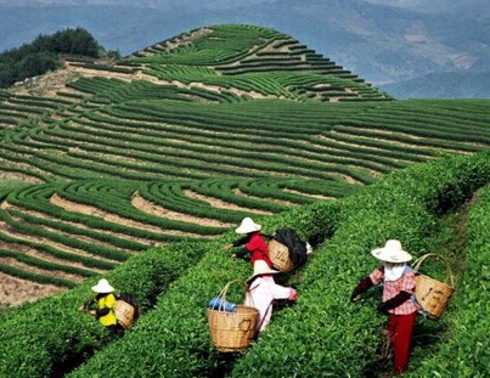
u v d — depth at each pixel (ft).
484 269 58.80
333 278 63.57
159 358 59.00
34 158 361.30
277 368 51.31
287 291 61.36
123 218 236.84
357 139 321.52
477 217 76.18
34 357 74.79
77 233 228.63
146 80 524.93
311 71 570.46
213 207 238.48
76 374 61.77
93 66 565.12
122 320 75.82
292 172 296.10
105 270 205.87
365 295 59.72
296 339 53.42
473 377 41.32
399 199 86.28
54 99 509.76
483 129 314.96
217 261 79.46
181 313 64.44
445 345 47.70
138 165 326.24
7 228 239.30
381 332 57.26
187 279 74.79
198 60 560.61
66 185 277.03
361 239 71.72
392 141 315.99
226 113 384.88
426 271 73.05
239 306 58.13
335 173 291.58
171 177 309.42
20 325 80.07
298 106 399.03
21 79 570.46
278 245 69.92
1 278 203.10
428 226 81.00
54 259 214.69
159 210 243.81
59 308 86.94
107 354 62.59
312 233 91.04
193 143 351.67
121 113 407.23
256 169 305.94
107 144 364.17
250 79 497.46
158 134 369.30
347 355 52.75
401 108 366.22
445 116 343.87
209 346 61.31
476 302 53.67
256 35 620.49
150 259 104.06
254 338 59.47
